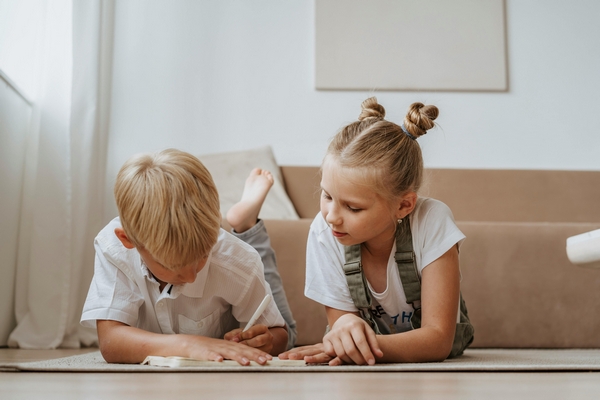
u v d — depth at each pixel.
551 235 1.78
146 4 2.63
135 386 0.58
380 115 1.15
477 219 2.47
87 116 2.19
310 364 0.87
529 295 1.76
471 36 2.70
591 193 2.52
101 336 1.00
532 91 2.70
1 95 1.88
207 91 2.61
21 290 2.03
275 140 2.61
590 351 1.59
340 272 1.16
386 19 2.68
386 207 1.03
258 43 2.65
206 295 1.09
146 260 0.92
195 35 2.64
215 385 0.59
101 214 2.28
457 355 1.25
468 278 1.76
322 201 1.06
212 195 0.94
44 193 2.05
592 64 2.74
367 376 0.71
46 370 0.78
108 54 2.46
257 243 1.43
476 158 2.64
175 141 2.57
